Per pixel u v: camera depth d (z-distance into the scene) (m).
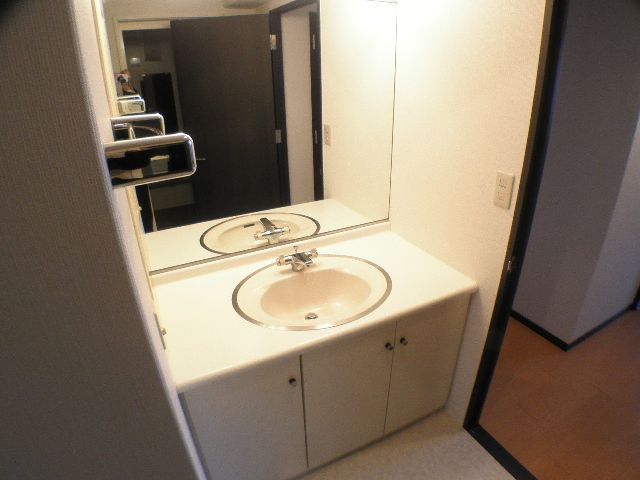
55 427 0.43
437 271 1.39
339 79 1.43
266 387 1.10
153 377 0.45
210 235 1.45
